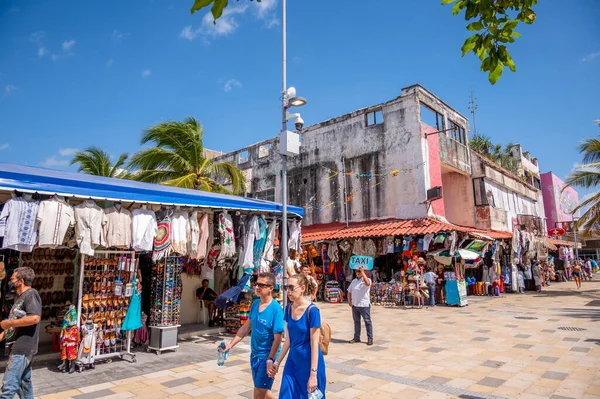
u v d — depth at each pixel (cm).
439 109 1981
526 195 2753
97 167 2081
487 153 3128
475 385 550
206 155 3033
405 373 612
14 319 411
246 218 909
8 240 548
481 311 1302
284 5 971
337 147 2073
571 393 510
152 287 786
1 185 541
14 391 393
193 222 787
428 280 1488
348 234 1748
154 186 829
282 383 339
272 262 1016
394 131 1864
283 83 921
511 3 310
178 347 798
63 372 618
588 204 2042
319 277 1805
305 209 2148
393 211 1812
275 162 2347
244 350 778
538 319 1102
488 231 1981
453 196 2189
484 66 324
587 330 923
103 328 672
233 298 816
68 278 851
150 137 1756
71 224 605
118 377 597
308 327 346
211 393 525
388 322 1127
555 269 3025
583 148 1989
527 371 611
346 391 530
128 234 677
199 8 222
